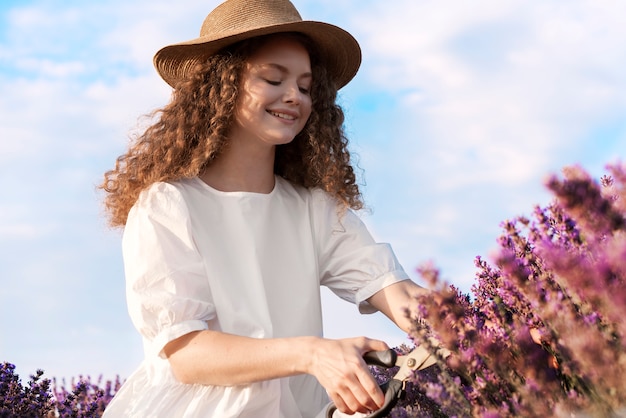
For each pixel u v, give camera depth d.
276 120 2.22
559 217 1.35
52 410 3.07
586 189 1.08
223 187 2.28
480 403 1.33
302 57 2.26
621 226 1.08
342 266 2.33
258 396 1.85
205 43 2.27
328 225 2.38
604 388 1.03
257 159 2.30
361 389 1.53
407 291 2.18
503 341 1.31
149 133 2.38
